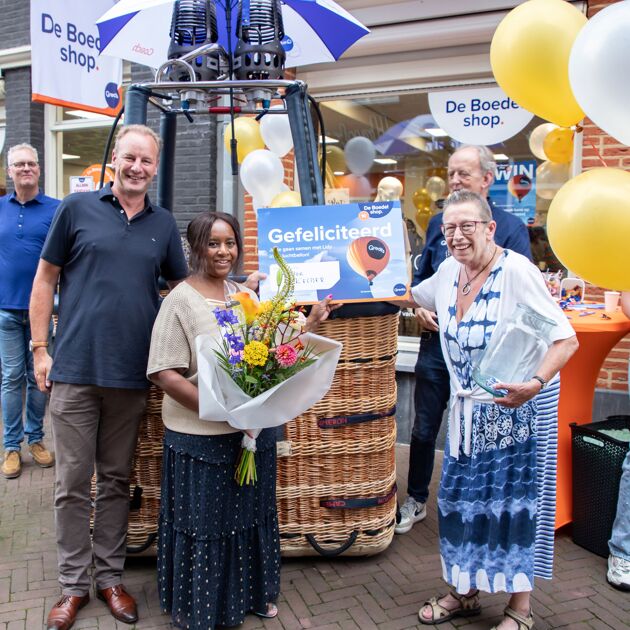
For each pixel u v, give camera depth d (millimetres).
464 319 2461
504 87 3051
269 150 4680
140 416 2809
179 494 2551
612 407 4359
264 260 2791
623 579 2973
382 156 5395
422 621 2725
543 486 2518
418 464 3598
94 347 2627
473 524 2502
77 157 6766
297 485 3105
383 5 4914
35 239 4344
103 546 2826
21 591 2963
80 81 4816
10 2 6680
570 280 3904
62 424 2668
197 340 2348
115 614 2730
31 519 3699
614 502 3211
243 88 3012
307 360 2408
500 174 4910
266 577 2705
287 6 3701
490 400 2428
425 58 5059
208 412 2299
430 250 3531
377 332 3025
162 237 2773
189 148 5711
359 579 3076
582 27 2729
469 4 4660
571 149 4582
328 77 5395
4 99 7125
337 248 2779
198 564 2508
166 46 3727
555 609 2832
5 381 4359
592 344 3346
